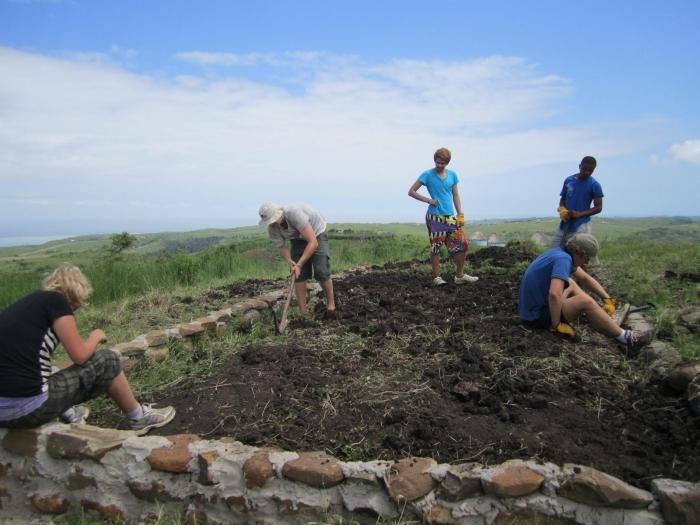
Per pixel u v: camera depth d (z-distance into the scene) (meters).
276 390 3.91
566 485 2.62
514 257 9.06
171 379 4.48
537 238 11.19
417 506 2.71
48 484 3.21
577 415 3.44
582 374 4.01
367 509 2.78
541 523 2.64
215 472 2.93
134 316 6.80
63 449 3.15
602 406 3.56
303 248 5.86
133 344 4.96
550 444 3.11
